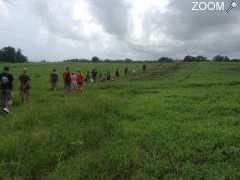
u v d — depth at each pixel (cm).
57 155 673
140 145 770
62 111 1162
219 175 580
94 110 1173
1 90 1294
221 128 929
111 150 711
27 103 1518
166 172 612
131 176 587
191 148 741
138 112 1208
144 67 4803
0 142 743
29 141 752
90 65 7238
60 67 6306
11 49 13588
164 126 957
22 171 596
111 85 2612
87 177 584
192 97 1656
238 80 2894
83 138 805
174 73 4416
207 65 6706
